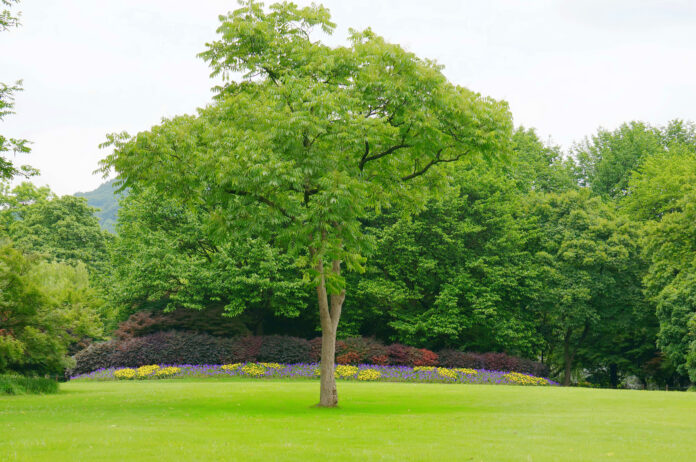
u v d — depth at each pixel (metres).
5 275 20.42
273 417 13.38
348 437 10.22
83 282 35.53
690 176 31.88
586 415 14.59
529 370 35.88
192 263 34.31
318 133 14.85
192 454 8.16
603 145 54.09
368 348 34.59
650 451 9.20
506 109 16.98
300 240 14.65
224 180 14.00
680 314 33.00
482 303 36.28
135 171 15.86
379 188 18.44
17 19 19.02
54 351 22.00
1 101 19.08
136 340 33.28
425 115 15.90
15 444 8.91
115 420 12.55
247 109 15.75
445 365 34.97
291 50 17.23
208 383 26.86
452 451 8.85
